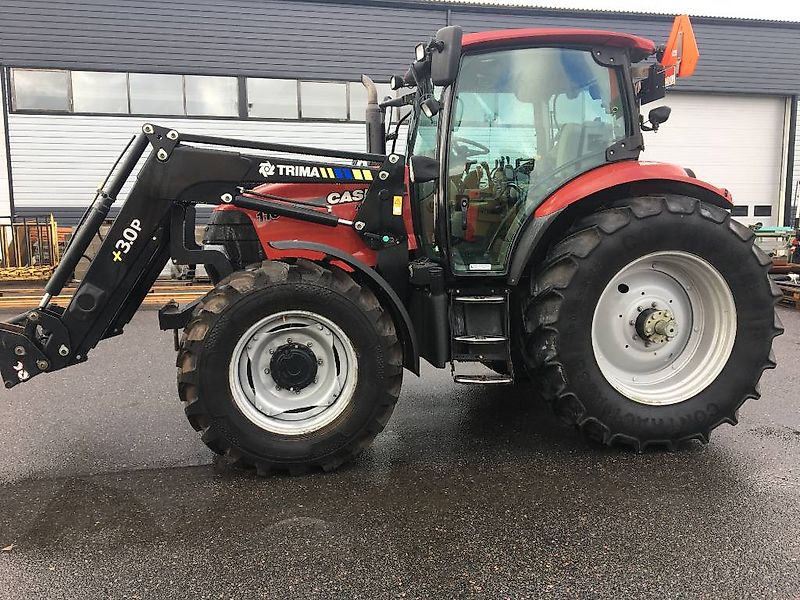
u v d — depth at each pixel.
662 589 1.88
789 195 14.75
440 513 2.37
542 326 2.86
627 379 3.08
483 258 3.25
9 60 11.20
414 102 3.69
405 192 3.10
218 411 2.63
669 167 3.09
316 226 3.05
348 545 2.14
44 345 2.77
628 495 2.51
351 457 2.80
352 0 12.08
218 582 1.93
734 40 13.98
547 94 3.16
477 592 1.88
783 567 1.99
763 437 3.17
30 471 2.82
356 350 2.74
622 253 2.83
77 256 2.88
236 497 2.53
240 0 11.71
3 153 11.51
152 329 6.39
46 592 1.89
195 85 11.83
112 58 11.46
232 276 2.72
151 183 2.72
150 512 2.41
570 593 1.87
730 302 2.99
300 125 12.31
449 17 12.49
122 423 3.48
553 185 3.18
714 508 2.39
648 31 13.44
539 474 2.73
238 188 2.89
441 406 3.78
